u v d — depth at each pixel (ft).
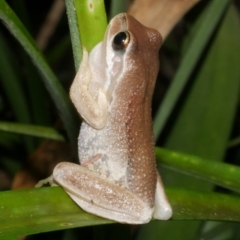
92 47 0.80
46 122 1.06
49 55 1.12
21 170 1.00
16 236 0.74
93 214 0.80
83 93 0.84
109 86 0.85
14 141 1.11
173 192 0.81
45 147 1.00
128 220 0.81
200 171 0.84
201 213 0.80
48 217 0.77
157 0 0.88
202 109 0.99
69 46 1.13
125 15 0.86
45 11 1.85
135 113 0.84
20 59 1.65
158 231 0.93
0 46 1.04
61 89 0.83
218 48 1.01
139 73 0.84
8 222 0.75
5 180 1.29
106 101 0.85
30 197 0.77
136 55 0.84
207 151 0.97
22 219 0.76
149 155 0.83
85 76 0.83
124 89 0.84
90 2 0.79
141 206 0.81
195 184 0.95
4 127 0.91
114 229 0.81
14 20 0.81
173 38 1.43
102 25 0.80
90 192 0.81
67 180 0.81
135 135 0.84
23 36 0.81
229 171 0.84
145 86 0.84
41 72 0.83
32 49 0.81
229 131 0.97
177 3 0.87
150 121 0.84
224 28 1.01
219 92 0.99
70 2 0.79
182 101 1.01
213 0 0.93
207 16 0.93
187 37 1.03
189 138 0.98
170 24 0.88
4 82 1.05
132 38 0.84
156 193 0.82
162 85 1.57
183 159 0.85
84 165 0.85
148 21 0.88
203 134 0.98
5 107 1.43
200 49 0.94
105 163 0.84
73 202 0.79
